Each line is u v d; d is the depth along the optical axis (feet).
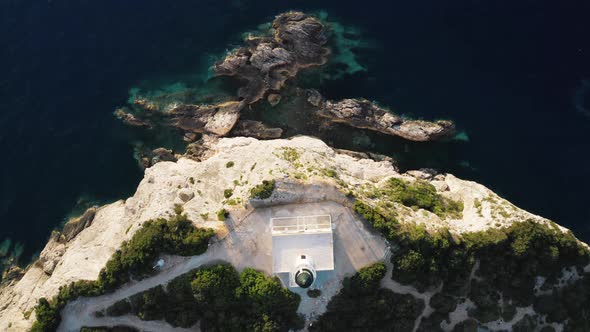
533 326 248.32
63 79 306.55
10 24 319.47
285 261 218.38
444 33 304.71
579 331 243.81
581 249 239.50
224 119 287.28
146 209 244.42
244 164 248.93
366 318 234.79
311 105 289.53
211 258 228.22
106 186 288.10
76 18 319.88
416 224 235.61
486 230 242.17
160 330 238.68
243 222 230.27
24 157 293.23
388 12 310.86
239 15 314.14
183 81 301.02
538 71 293.64
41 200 286.46
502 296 247.50
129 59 309.42
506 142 282.15
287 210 230.68
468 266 235.20
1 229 282.56
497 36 302.86
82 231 274.77
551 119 284.20
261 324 228.22
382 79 294.25
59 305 230.68
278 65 291.58
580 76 291.38
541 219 248.11
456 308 249.34
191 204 238.27
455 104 288.10
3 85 306.35
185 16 318.04
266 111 291.58
